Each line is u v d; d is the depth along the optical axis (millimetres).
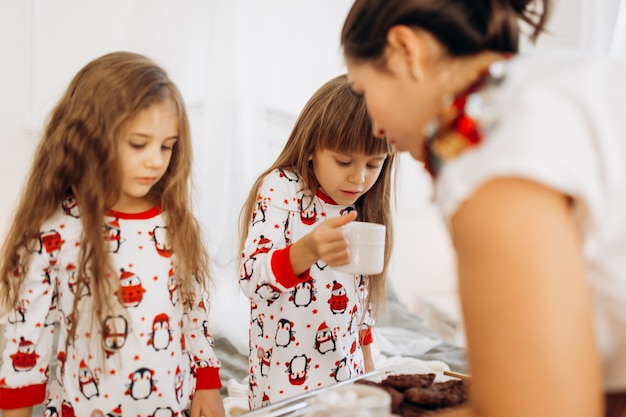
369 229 1051
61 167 1055
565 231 532
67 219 1074
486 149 566
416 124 701
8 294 1068
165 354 1108
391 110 708
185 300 1185
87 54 2766
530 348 518
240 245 1399
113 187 1055
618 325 593
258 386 1352
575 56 648
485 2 666
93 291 1053
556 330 515
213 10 2539
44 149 1086
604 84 594
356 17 731
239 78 2578
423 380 986
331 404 744
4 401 1038
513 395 526
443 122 619
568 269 525
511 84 607
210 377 1206
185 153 1165
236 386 1811
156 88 1053
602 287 581
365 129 1204
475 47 658
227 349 2188
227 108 2562
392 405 895
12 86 2709
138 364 1078
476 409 570
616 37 2506
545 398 518
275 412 902
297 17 2930
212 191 2557
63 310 1086
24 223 1061
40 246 1054
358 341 1437
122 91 1027
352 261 1055
